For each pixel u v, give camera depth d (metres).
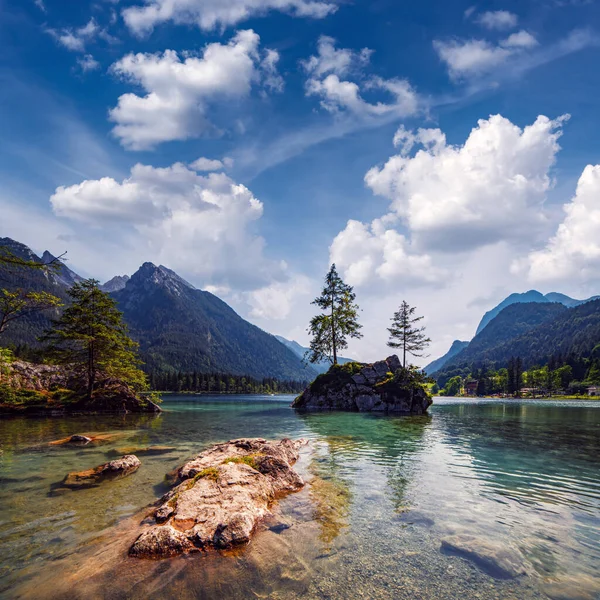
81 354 34.34
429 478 11.35
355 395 43.12
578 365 166.25
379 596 5.04
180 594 5.07
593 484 10.90
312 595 5.05
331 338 51.25
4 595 5.03
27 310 31.66
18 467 12.30
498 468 12.85
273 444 14.00
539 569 5.87
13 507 8.51
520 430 25.12
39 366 38.34
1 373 33.28
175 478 10.75
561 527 7.61
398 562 6.02
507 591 5.22
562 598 5.07
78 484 10.34
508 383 165.12
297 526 7.48
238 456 11.89
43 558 6.05
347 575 5.59
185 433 20.94
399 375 43.62
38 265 16.80
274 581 5.41
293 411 39.78
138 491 9.73
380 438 19.73
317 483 10.73
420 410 42.00
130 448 15.66
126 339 36.38
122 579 5.41
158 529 6.57
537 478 11.52
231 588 5.22
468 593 5.15
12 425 24.00
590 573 5.76
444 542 6.79
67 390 36.06
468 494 9.76
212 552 6.22
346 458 14.31
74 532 7.09
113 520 7.74
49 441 17.34
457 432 23.19
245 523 7.03
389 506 8.75
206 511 7.55
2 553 6.23
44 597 5.00
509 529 7.46
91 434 19.72
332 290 51.84
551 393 159.75
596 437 21.77
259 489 9.16
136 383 38.94
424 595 5.09
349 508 8.60
